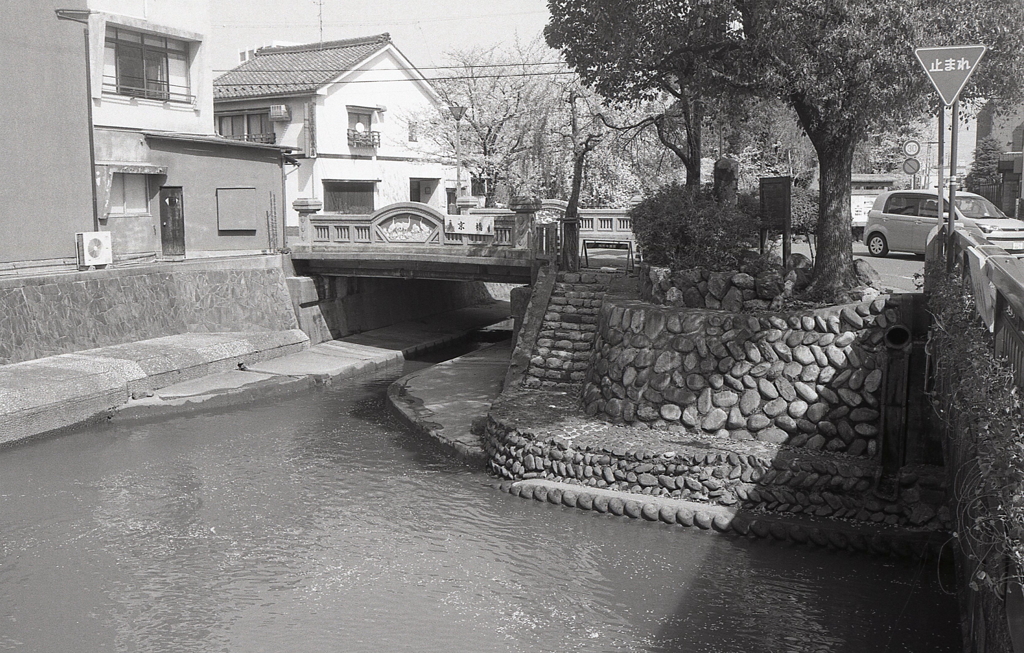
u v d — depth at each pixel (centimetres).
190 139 2464
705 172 3192
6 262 1956
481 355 2312
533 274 2106
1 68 1928
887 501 1134
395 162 3803
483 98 3591
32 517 1263
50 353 1881
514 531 1211
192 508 1308
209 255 2570
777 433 1274
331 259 2503
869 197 2734
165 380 1933
